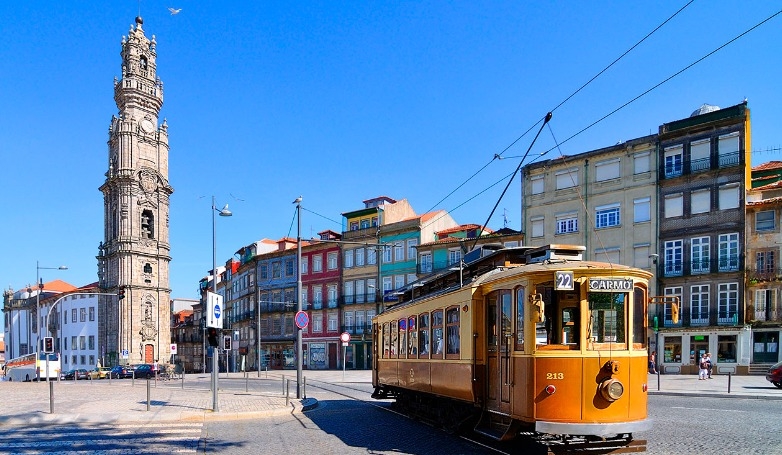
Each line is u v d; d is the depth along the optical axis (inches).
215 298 688.4
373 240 2117.4
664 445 418.9
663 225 1473.9
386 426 561.6
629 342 373.1
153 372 1948.8
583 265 379.9
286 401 751.7
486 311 441.7
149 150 2642.7
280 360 2395.4
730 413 604.4
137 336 2492.6
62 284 3727.9
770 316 1328.7
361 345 2113.7
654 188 1491.1
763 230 1360.7
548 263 395.9
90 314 2844.5
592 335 369.7
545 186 1685.5
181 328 3577.8
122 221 2529.5
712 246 1398.9
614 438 379.2
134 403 776.3
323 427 558.6
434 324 539.8
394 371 683.4
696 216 1425.9
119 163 2561.5
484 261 495.8
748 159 1408.7
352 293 2166.6
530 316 375.2
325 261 2266.2
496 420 426.3
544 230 1673.2
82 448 452.8
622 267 377.4
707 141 1423.5
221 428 561.0
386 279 2066.9
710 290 1395.2
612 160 1568.7
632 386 367.9
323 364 2213.3
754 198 1406.3
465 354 456.1
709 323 1386.6
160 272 2618.1
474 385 441.4
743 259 1353.3
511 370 395.2
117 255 2517.2
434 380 532.4
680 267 1440.7
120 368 1999.3
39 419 610.9
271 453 425.4
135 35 2659.9
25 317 3730.3
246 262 2664.9
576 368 363.9
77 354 2910.9
